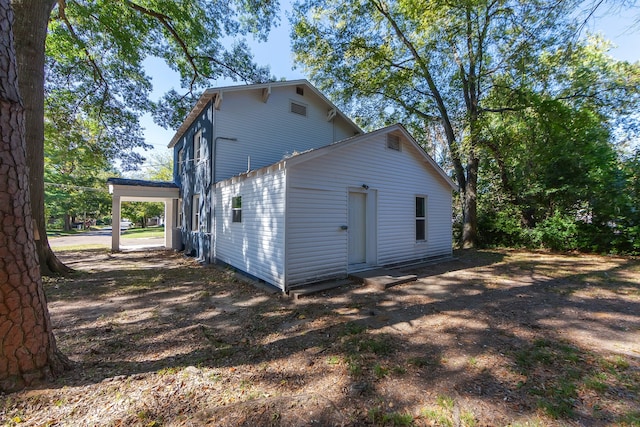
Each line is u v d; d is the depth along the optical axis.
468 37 11.58
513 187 11.99
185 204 12.18
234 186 7.84
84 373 2.62
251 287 6.13
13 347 2.17
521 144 11.42
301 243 5.84
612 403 2.23
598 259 8.98
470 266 8.27
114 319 4.23
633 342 3.33
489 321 4.04
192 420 1.98
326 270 6.27
